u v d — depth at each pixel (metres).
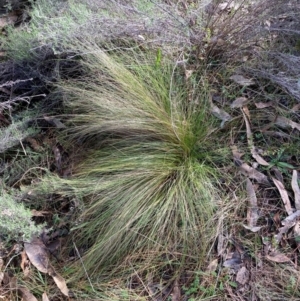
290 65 2.21
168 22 2.17
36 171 2.17
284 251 1.93
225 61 2.33
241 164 2.09
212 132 2.16
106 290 1.90
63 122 2.26
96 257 1.92
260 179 2.07
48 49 2.21
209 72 2.32
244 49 2.31
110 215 1.96
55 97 2.28
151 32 2.21
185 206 1.95
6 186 2.13
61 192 2.02
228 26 2.24
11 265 1.97
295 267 1.89
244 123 2.19
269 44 2.35
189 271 1.91
